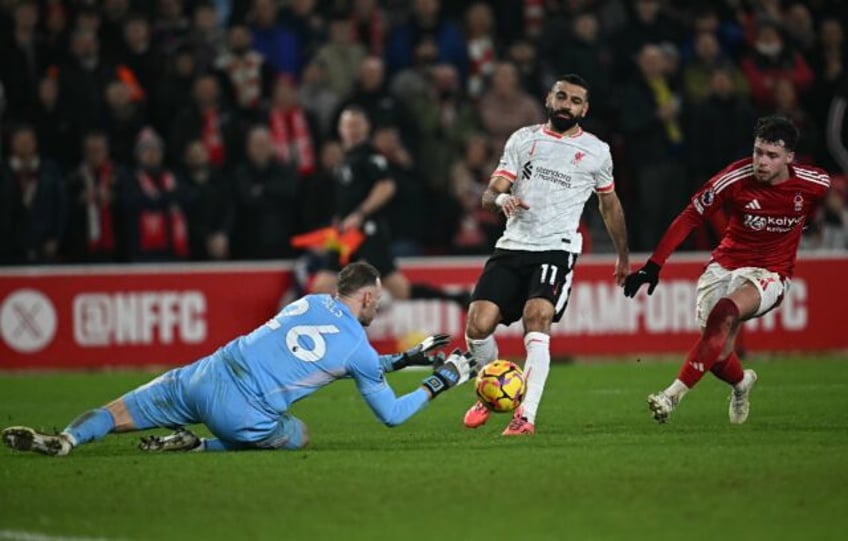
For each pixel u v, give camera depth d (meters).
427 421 40.28
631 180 66.62
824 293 62.03
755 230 35.72
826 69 70.75
